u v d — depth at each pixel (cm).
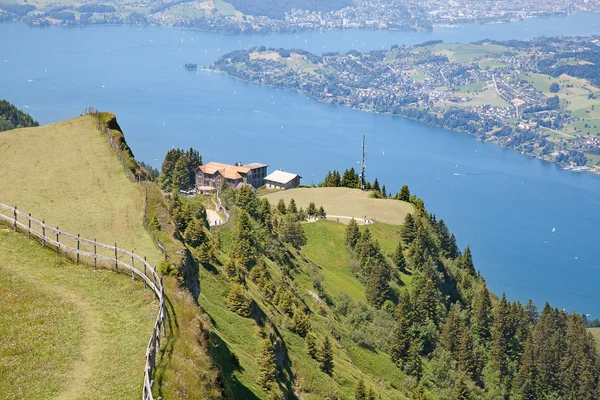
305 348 9525
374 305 14638
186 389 3841
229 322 7594
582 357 17075
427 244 18288
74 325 4269
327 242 16925
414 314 14575
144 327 4309
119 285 4912
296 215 18212
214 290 8050
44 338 4075
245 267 10688
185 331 4475
